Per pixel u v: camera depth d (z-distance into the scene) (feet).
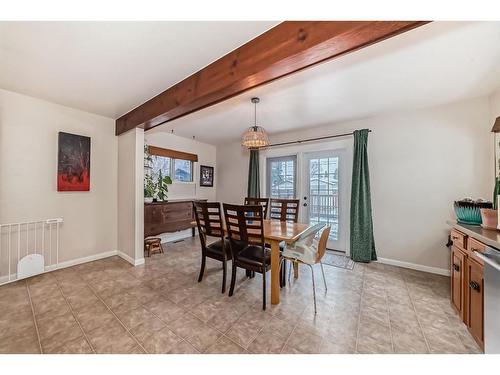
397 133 10.12
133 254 9.96
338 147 11.88
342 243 11.99
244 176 16.43
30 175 8.49
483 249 4.63
